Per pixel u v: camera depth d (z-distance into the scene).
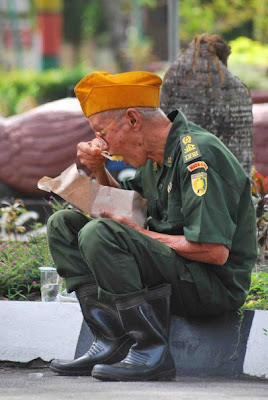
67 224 8.98
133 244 8.41
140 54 50.12
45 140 18.17
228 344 9.10
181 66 13.91
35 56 58.81
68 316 9.74
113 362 8.85
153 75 8.74
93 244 8.30
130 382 8.30
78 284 8.91
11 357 9.68
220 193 8.41
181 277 8.55
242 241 8.82
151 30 57.00
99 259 8.30
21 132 18.25
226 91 13.80
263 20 45.91
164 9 56.97
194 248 8.42
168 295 8.60
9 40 58.56
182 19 45.66
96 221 8.39
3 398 7.23
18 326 9.76
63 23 63.91
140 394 7.38
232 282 8.73
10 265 11.55
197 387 8.09
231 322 9.15
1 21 58.38
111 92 8.70
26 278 11.33
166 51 57.03
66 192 8.98
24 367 9.66
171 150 8.72
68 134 18.19
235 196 8.55
